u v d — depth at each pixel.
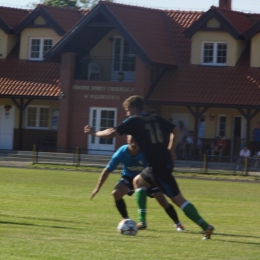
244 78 53.97
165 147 15.27
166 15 60.72
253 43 54.34
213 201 27.84
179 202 15.47
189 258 13.20
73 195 28.19
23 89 58.84
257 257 13.58
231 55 55.00
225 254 13.76
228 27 54.69
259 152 49.66
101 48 58.41
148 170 15.85
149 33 56.31
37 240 14.77
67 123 56.72
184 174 46.16
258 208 25.16
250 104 51.75
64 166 50.00
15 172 42.78
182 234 16.61
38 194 27.98
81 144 56.53
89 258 12.88
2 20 62.12
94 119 56.28
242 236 16.78
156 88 55.00
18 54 62.47
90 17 54.50
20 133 60.06
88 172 45.91
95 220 19.23
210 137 55.44
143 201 16.17
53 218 19.34
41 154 52.59
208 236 15.70
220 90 53.47
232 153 55.00
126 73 57.47
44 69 60.34
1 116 61.44
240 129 54.84
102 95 55.94
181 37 58.50
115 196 16.80
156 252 13.70
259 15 58.25
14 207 22.22
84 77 58.00
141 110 15.68
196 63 55.94
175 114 56.56
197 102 52.97
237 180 43.56
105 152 54.66
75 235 15.70
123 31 53.88
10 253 13.16
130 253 13.50
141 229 16.36
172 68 56.12
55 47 55.78
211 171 47.12
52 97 57.47
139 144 15.23
